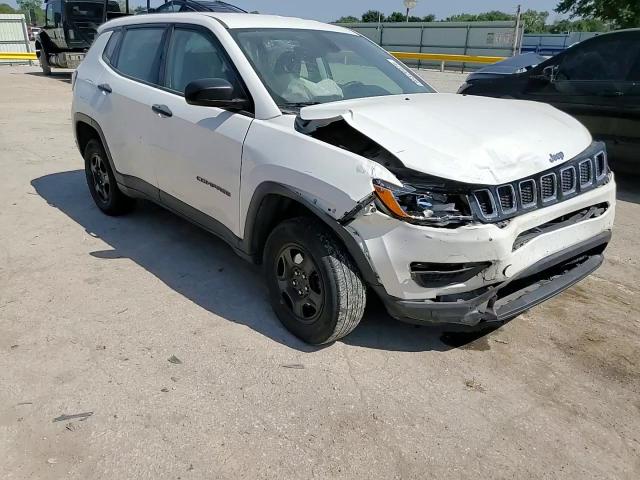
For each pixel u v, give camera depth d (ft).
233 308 11.68
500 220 8.63
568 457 7.94
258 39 11.96
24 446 7.80
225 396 8.95
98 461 7.58
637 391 9.39
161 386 9.14
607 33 21.47
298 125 10.03
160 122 12.92
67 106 38.63
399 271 8.64
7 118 33.12
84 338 10.44
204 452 7.80
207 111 11.68
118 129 14.66
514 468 7.72
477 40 87.04
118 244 14.90
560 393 9.30
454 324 9.04
